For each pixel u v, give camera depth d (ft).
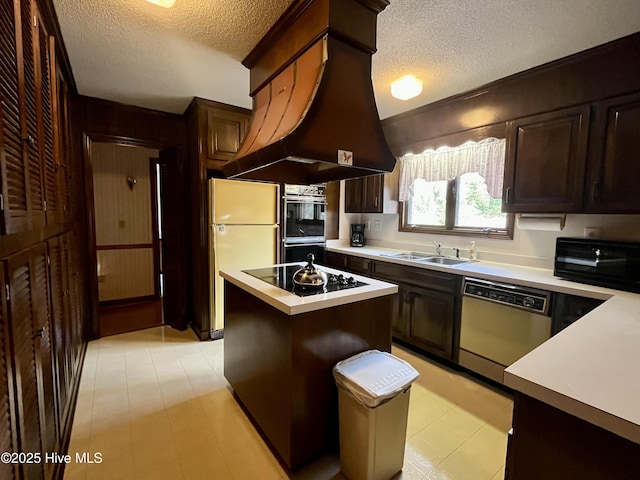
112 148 13.65
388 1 5.15
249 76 7.99
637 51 5.96
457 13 5.39
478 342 7.94
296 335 4.99
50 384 4.72
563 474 2.57
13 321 3.21
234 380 7.13
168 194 11.58
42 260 4.46
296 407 5.08
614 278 6.27
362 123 5.54
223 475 5.12
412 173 11.24
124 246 14.15
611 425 2.26
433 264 9.14
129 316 12.73
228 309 7.40
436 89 8.71
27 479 3.46
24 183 3.72
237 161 6.24
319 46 5.27
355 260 11.75
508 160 7.98
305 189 12.04
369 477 4.74
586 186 6.68
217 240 10.16
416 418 6.57
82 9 5.35
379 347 6.24
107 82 8.46
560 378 2.75
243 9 5.43
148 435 5.96
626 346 3.50
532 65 7.27
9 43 3.35
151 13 5.50
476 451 5.67
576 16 5.42
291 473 5.19
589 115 6.58
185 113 11.02
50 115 5.57
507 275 7.53
